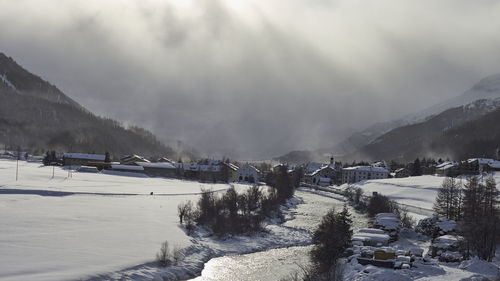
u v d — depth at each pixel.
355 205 183.75
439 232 107.94
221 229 107.62
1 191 138.00
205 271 80.06
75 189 161.38
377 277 63.09
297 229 123.38
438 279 63.56
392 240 108.25
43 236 84.06
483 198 121.25
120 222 105.06
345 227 89.06
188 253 86.50
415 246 103.38
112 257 74.81
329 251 82.94
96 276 64.69
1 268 63.03
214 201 126.00
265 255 94.44
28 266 65.06
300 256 94.50
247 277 77.38
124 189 180.00
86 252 76.00
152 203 144.25
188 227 104.69
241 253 95.06
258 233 112.56
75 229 92.88
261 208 143.25
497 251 88.50
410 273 67.00
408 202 193.38
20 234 84.06
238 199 135.88
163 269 74.69
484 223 83.94
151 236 93.12
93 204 131.12
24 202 123.75
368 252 76.12
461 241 86.25
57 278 61.19
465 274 67.81
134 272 69.81
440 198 134.50
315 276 74.94
